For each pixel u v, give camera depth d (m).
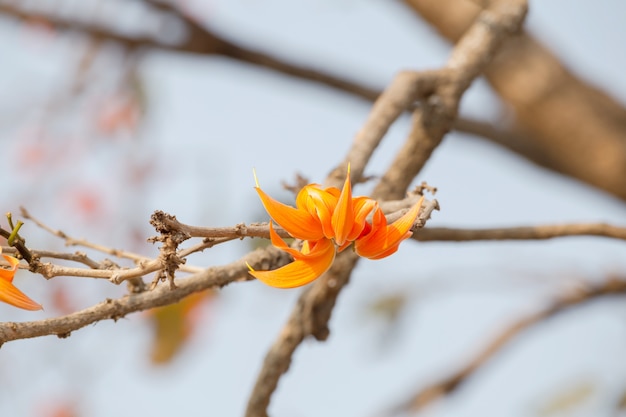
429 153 2.65
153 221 2.31
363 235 2.31
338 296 2.62
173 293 2.43
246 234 2.33
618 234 2.59
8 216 2.35
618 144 4.01
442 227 2.58
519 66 4.07
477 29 2.74
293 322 2.62
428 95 2.66
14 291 2.30
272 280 2.30
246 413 2.62
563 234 2.59
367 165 2.56
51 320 2.38
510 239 2.59
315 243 2.31
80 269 2.35
